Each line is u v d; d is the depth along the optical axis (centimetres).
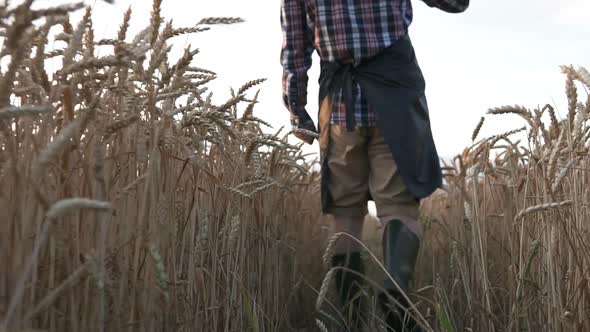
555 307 197
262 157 276
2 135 131
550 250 198
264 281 259
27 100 141
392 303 235
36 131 143
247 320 229
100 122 153
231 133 196
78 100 152
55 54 152
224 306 221
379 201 251
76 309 141
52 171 141
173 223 182
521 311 217
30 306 124
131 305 155
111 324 151
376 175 252
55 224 129
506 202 259
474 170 242
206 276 214
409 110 243
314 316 290
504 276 268
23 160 127
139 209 160
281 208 291
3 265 116
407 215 248
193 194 196
